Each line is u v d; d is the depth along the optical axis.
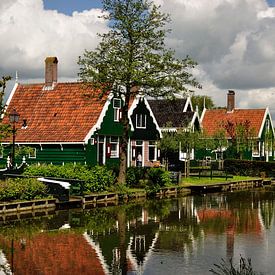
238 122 70.12
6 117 45.22
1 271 17.03
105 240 21.61
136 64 34.09
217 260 18.42
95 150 42.41
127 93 35.72
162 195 38.56
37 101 46.09
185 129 49.06
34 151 42.84
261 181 51.97
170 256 19.00
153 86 34.91
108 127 43.69
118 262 18.12
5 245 20.53
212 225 25.55
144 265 17.72
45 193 30.42
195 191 42.28
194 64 35.47
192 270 17.08
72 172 33.72
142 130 48.09
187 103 64.12
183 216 28.36
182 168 53.84
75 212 29.02
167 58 34.53
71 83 45.97
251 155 67.19
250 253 19.52
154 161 48.78
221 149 60.41
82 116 42.97
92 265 17.72
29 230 23.50
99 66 34.94
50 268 17.39
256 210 31.23
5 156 43.50
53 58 46.59
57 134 42.44
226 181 46.81
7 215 27.41
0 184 28.58
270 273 16.81
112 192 34.31
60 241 21.31
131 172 38.31
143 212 29.61
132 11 34.62
